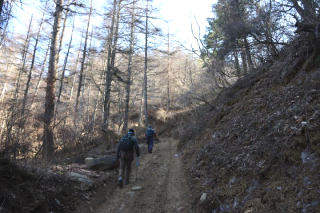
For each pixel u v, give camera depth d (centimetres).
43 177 391
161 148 1134
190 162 670
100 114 2280
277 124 387
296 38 620
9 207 280
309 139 296
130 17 1377
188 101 1783
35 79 2088
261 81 670
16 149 417
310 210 217
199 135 862
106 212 397
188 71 2023
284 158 315
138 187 514
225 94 941
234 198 336
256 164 358
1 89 1989
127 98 1412
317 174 249
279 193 272
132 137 540
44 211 329
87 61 1861
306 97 384
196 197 423
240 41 894
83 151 787
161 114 2377
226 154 472
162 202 439
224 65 1062
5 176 319
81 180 475
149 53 1823
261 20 816
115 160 634
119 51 1287
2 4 402
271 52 786
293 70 524
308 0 585
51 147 591
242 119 545
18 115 470
